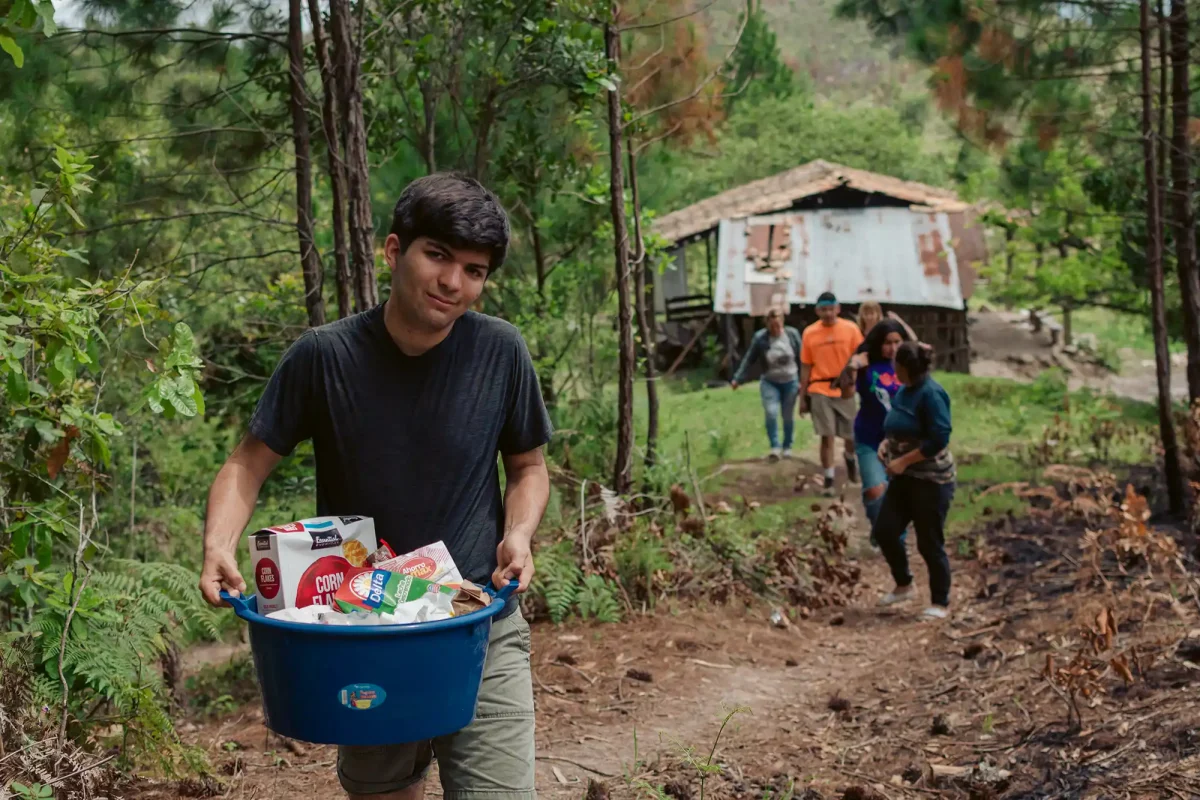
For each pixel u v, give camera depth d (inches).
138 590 173.5
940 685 219.6
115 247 265.4
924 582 327.0
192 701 231.6
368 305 222.4
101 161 262.8
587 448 343.9
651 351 332.5
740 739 197.3
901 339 324.5
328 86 222.5
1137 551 234.5
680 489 299.6
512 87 322.7
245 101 276.8
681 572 287.1
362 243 221.8
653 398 331.6
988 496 426.3
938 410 278.8
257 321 305.0
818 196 1115.9
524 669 106.4
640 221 363.6
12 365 129.7
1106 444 505.4
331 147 222.5
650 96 348.5
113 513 292.2
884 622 285.0
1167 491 366.3
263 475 102.5
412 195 95.0
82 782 133.9
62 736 136.6
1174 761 160.9
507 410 105.6
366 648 88.7
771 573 298.5
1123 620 227.0
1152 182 354.6
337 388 99.6
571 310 369.4
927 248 1026.1
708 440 532.1
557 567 264.5
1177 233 372.5
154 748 162.6
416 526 101.5
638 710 210.4
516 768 102.9
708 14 341.7
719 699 219.1
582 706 211.8
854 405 448.1
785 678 236.2
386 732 91.1
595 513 294.8
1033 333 1272.1
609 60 305.4
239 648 289.9
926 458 280.2
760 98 1834.4
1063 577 292.0
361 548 98.0
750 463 515.2
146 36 255.4
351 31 222.2
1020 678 212.1
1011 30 374.0
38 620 153.8
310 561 95.3
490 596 97.8
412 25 309.4
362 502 101.0
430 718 92.3
